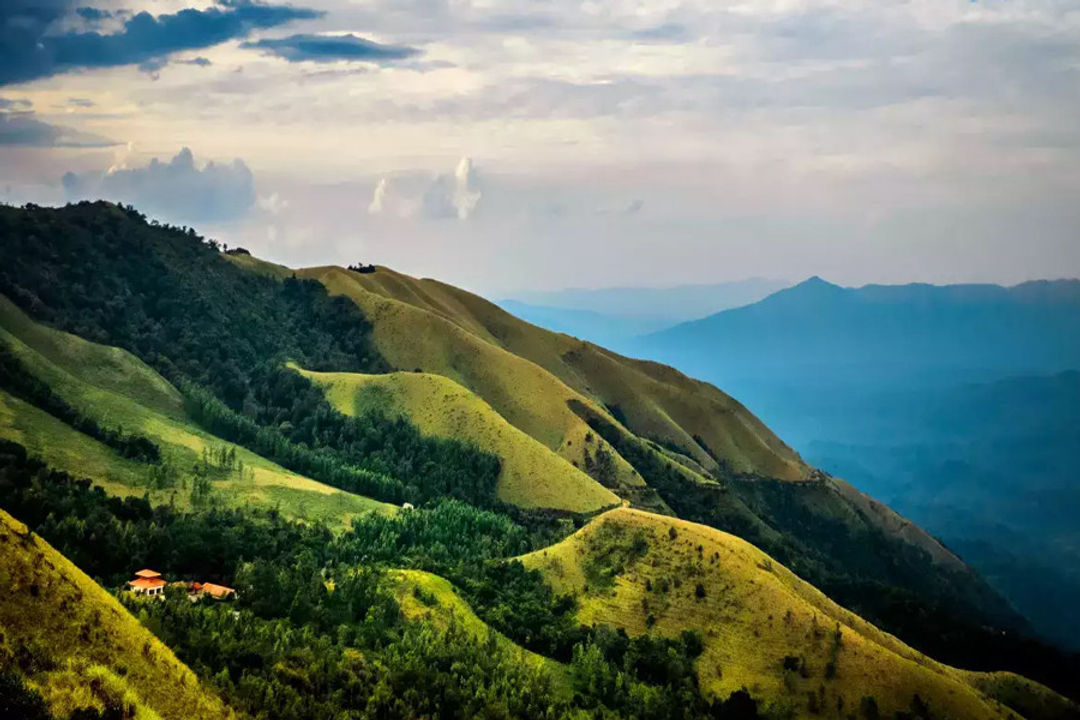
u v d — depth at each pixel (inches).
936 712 6934.1
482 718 5698.8
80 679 3668.8
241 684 5024.6
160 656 4338.1
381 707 5541.3
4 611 3710.6
